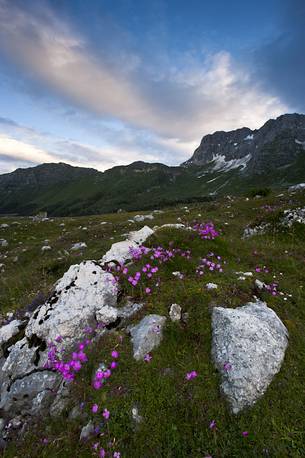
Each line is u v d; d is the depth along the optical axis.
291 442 0.69
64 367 0.88
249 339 0.90
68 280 1.27
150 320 1.02
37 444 0.78
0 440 0.83
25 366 0.98
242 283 1.25
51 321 1.06
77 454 0.72
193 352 0.93
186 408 0.77
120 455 0.70
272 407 0.76
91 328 1.06
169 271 1.39
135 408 0.79
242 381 0.79
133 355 0.92
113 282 1.25
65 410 0.84
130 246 1.55
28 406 0.89
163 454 0.70
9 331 1.17
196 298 1.12
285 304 1.23
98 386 0.81
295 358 0.92
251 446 0.69
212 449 0.69
